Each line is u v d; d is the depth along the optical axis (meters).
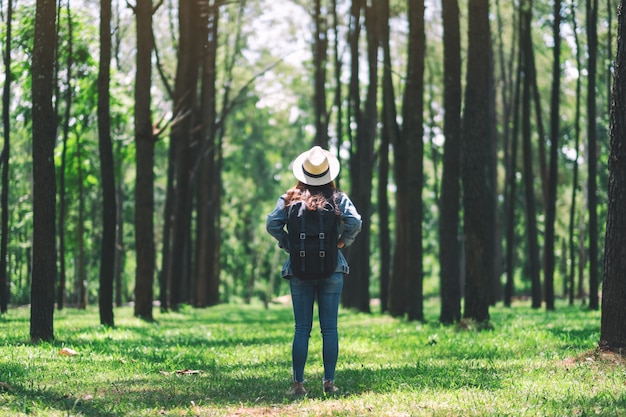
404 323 20.06
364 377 9.08
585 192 43.72
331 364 7.87
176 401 7.51
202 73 32.22
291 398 7.71
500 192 52.19
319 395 7.83
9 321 19.02
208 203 41.84
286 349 12.67
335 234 7.62
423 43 20.70
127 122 30.97
